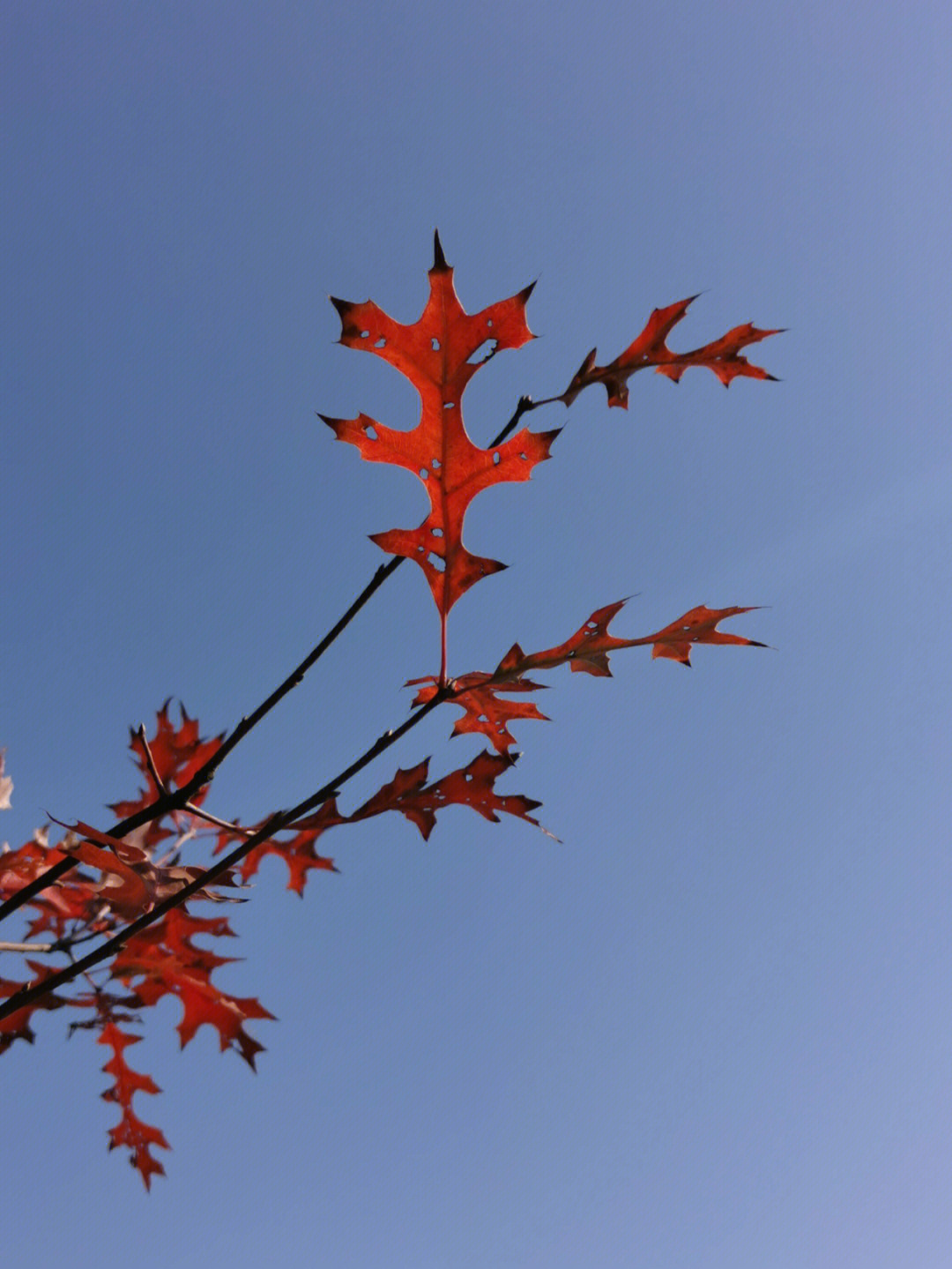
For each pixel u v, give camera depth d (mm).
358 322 560
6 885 643
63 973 572
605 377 573
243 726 580
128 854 561
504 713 590
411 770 581
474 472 572
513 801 583
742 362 571
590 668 574
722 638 572
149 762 590
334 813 578
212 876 559
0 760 662
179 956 631
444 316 562
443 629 576
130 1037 690
